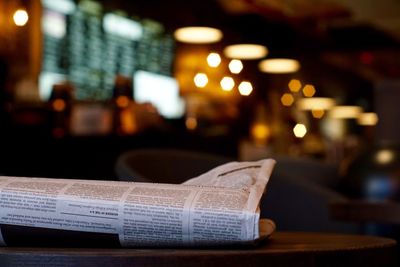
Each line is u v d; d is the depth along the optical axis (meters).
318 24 10.31
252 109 10.73
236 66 6.66
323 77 14.55
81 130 4.56
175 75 8.84
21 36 5.52
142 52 8.17
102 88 7.38
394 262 1.08
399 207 2.36
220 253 0.81
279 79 12.11
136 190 0.92
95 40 7.26
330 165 4.12
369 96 16.34
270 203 2.59
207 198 0.89
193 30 6.07
